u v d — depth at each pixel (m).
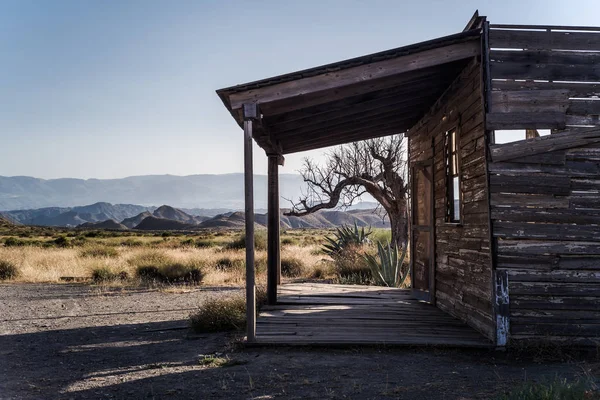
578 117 6.88
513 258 6.71
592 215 6.73
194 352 7.01
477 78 7.27
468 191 7.87
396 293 11.57
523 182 6.76
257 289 11.25
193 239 50.59
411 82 8.23
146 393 5.17
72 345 7.81
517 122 6.82
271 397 4.88
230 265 19.97
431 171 10.19
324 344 6.89
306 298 10.70
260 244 25.42
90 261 20.97
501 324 6.64
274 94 6.92
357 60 6.84
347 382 5.30
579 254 6.71
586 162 6.79
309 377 5.53
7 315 10.78
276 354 6.62
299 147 11.86
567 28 6.93
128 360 6.73
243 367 6.04
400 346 6.84
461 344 6.75
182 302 12.12
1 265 18.48
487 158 6.82
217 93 7.01
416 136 11.54
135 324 9.52
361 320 8.44
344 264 16.78
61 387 5.51
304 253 23.80
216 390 5.16
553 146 6.77
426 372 5.66
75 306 11.86
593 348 6.59
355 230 21.31
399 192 20.73
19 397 5.17
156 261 19.58
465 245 8.09
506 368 5.85
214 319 8.45
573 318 6.65
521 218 6.74
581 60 6.93
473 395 4.71
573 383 4.67
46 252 26.58
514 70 6.90
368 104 9.05
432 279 10.00
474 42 6.98
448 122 9.00
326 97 7.45
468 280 7.96
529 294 6.68
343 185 21.66
